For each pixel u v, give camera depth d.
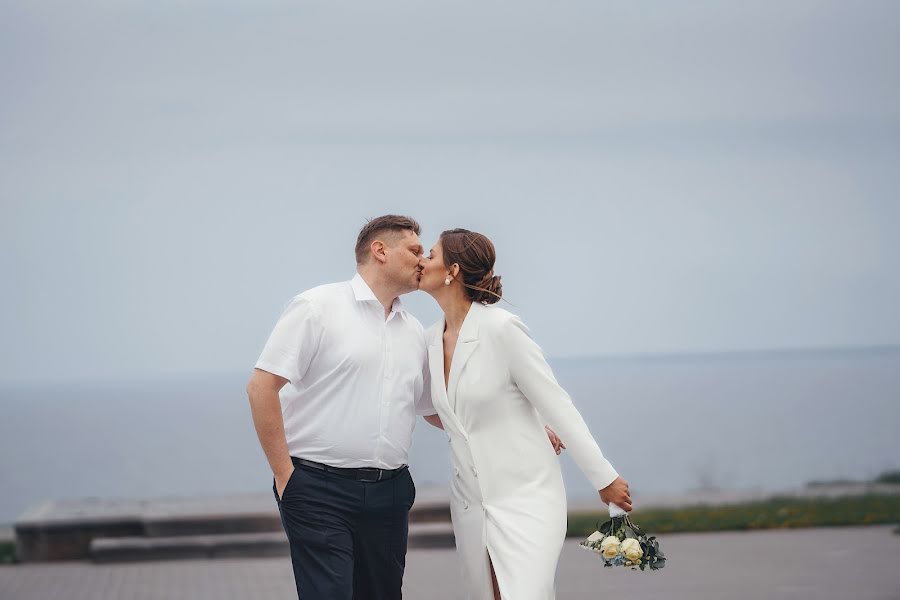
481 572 7.12
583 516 19.61
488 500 7.06
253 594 13.52
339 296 7.15
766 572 14.09
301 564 7.02
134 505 19.47
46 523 17.06
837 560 14.91
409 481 7.32
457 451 7.13
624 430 106.75
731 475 60.53
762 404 155.50
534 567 6.77
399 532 7.24
